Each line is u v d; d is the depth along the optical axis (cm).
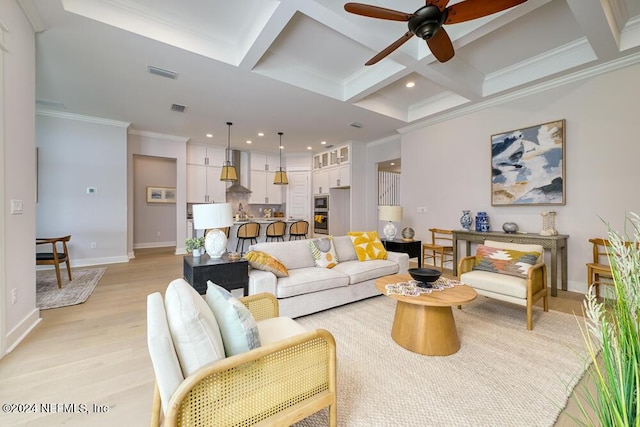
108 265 511
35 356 205
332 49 332
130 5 261
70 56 304
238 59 319
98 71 336
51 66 324
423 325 214
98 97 415
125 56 304
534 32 303
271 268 271
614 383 64
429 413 151
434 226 516
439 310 215
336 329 254
